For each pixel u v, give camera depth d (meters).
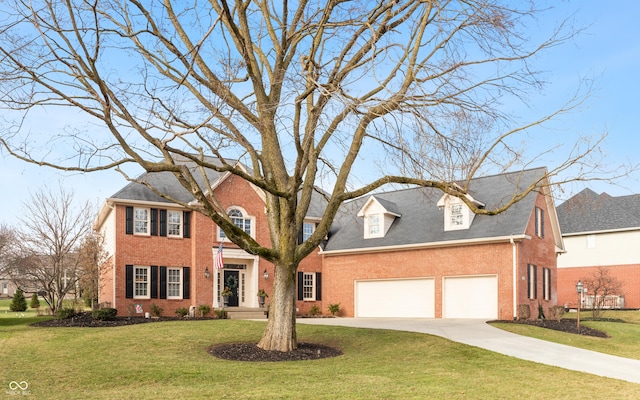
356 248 32.72
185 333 19.47
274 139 16.80
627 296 40.38
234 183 32.25
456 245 28.81
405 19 15.04
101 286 30.19
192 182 14.62
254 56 16.34
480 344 17.66
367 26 13.83
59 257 31.33
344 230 35.41
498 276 27.16
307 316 32.88
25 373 12.66
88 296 32.41
